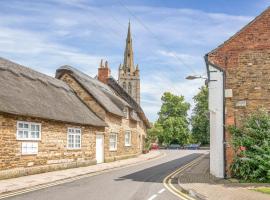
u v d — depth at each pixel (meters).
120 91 44.66
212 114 19.89
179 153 50.75
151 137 70.12
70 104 26.64
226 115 18.17
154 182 17.02
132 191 13.80
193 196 12.74
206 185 15.32
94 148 28.81
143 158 37.91
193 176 19.30
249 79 18.11
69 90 30.11
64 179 18.06
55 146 22.48
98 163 29.78
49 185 15.56
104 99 33.34
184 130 78.75
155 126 77.50
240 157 17.48
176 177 19.44
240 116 18.02
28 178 17.72
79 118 25.45
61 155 23.28
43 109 21.11
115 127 34.31
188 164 29.45
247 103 18.00
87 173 21.17
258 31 18.30
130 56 119.06
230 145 17.88
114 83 44.97
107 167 25.47
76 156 25.45
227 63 18.48
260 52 18.14
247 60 18.23
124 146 37.41
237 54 18.39
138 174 21.00
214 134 19.17
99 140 30.33
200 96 74.25
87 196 12.40
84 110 28.53
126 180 17.73
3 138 17.41
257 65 18.09
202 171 22.70
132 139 40.88
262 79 17.97
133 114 40.97
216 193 12.94
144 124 51.25
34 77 24.98
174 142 79.62
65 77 31.84
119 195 12.72
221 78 18.45
